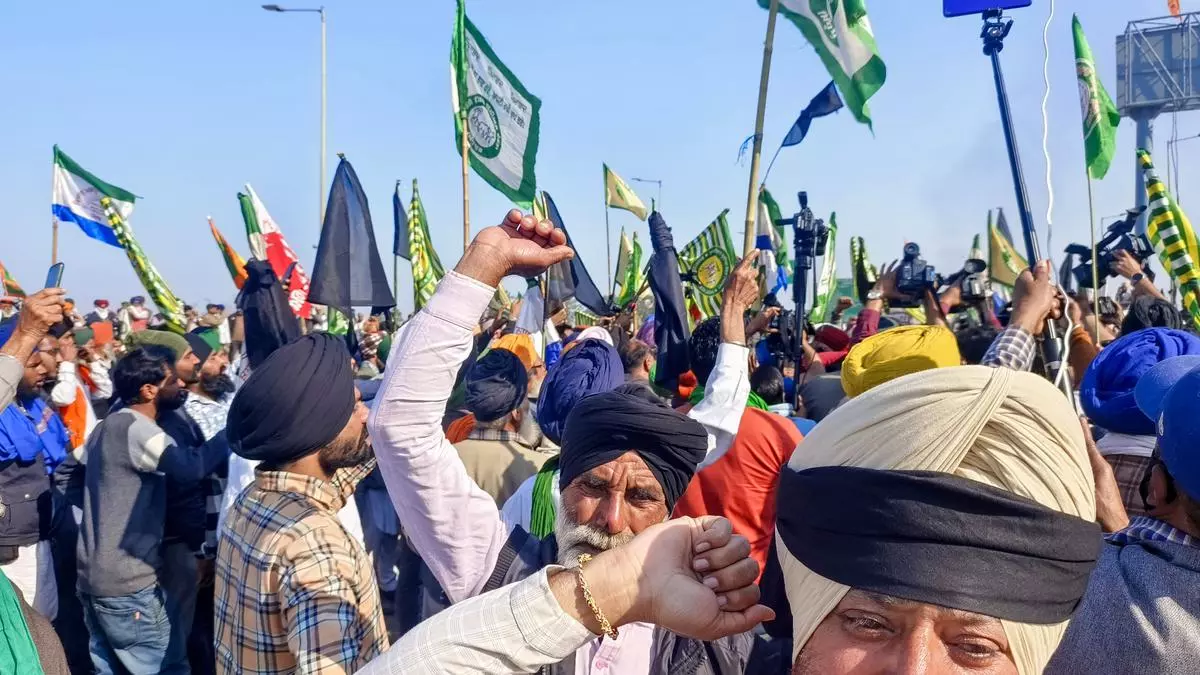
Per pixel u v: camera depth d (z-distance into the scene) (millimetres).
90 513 4332
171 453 4352
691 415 2707
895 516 946
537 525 2635
